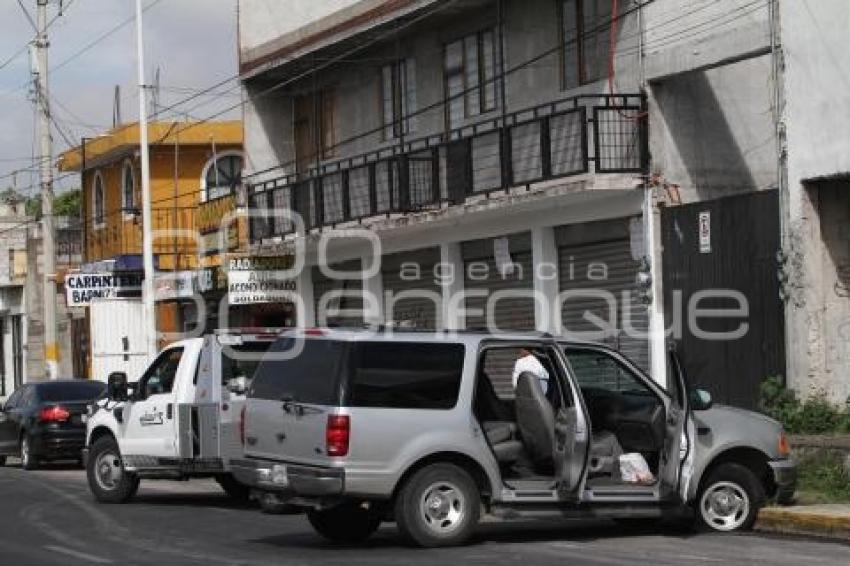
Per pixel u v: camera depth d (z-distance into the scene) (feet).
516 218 75.97
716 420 45.06
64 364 144.05
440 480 41.27
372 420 40.50
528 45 75.87
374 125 92.07
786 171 58.03
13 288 165.27
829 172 55.98
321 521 44.78
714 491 45.14
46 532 49.16
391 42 88.28
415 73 86.99
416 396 41.09
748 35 60.64
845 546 41.91
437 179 77.36
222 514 54.95
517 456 43.09
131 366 119.03
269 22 98.27
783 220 58.13
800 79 57.47
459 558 39.27
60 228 151.84
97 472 60.59
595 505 42.32
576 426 41.65
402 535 41.63
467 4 78.54
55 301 112.57
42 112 112.68
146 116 98.12
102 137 130.31
